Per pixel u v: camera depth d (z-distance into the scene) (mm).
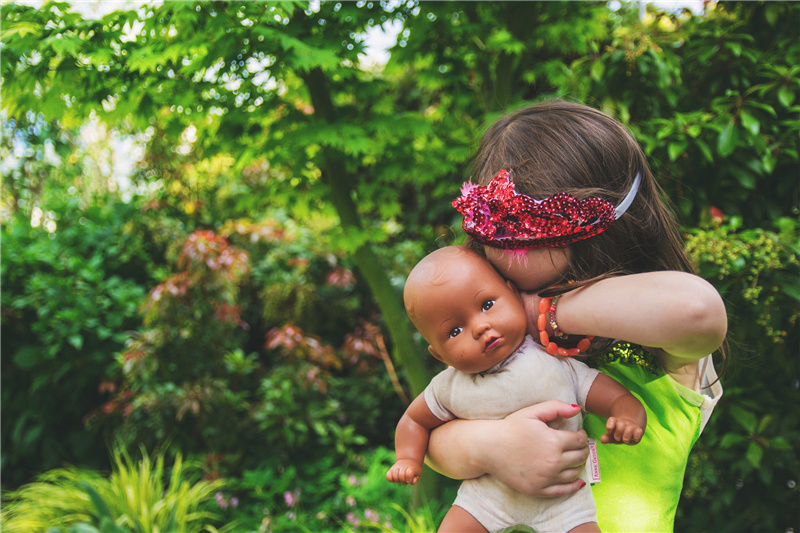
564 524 674
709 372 860
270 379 3680
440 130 2621
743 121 1870
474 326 675
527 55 2576
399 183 3092
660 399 758
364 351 3824
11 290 3732
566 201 647
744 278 1799
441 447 727
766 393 2006
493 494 701
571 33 2525
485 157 758
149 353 3246
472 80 2828
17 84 1835
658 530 698
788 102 1876
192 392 3229
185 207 4266
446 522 722
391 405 3996
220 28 1895
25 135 4117
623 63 2164
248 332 4336
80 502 2643
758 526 2121
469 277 685
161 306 3262
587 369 717
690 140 1968
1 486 3527
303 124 2293
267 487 3164
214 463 3213
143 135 4305
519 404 687
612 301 592
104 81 1978
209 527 2672
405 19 2357
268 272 4168
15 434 3543
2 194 4508
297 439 3457
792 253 1780
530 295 711
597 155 685
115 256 4160
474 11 2467
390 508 2844
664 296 560
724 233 1798
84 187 4953
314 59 1868
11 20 1852
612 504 709
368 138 2148
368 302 4395
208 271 3312
